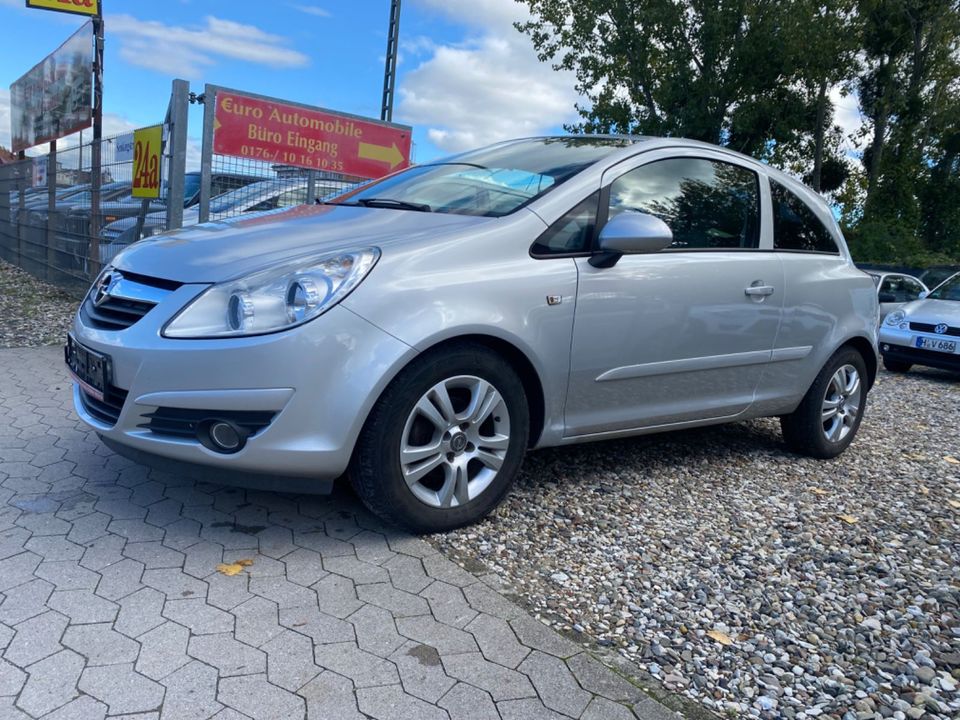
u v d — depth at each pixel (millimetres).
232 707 2090
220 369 2746
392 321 2893
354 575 2842
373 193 4176
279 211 3945
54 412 4734
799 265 4430
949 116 25562
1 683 2131
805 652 2594
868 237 25969
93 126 9289
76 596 2592
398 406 2943
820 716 2264
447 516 3184
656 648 2535
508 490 3381
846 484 4359
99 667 2221
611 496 3855
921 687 2441
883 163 27750
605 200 3625
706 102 25719
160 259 3154
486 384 3182
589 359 3494
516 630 2545
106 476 3691
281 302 2805
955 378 10039
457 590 2779
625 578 3008
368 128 8875
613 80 28656
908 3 24641
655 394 3838
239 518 3293
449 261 3088
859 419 4984
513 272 3225
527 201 3473
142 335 2889
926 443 5520
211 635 2410
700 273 3869
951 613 2906
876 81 26172
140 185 7629
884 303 12453
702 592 2932
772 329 4254
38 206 10812
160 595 2629
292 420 2779
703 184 4078
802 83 25672
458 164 4238
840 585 3086
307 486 2939
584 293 3422
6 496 3391
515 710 2156
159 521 3221
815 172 26312
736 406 4230
